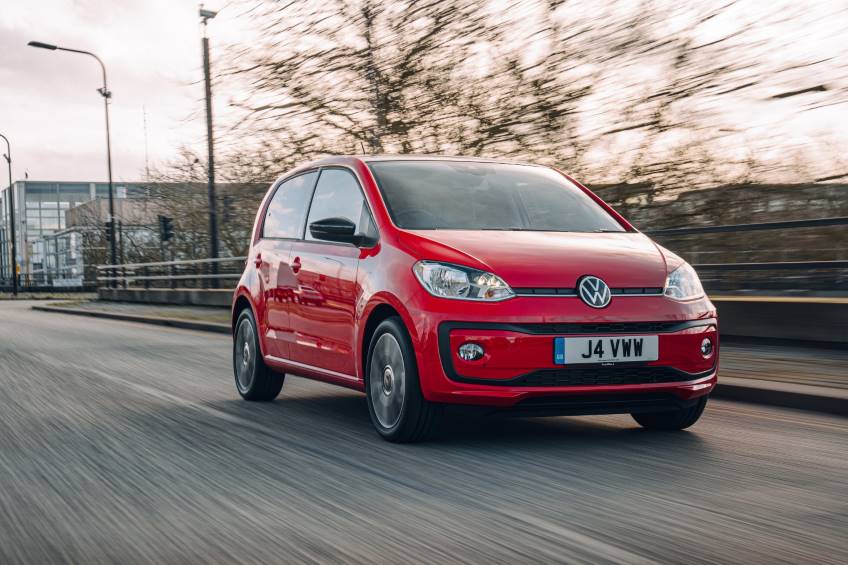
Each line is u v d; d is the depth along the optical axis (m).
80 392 7.97
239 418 6.41
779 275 10.91
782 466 4.65
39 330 17.64
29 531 3.62
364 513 3.78
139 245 36.84
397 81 13.75
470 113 13.08
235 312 7.62
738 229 9.98
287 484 4.34
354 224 5.76
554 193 6.28
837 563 3.05
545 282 4.95
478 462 4.79
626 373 5.00
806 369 7.75
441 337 4.94
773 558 3.11
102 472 4.68
